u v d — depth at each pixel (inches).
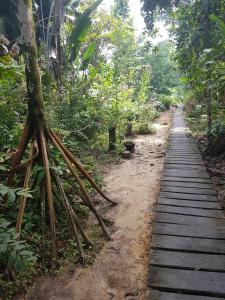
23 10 116.8
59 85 283.3
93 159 233.6
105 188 179.5
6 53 173.0
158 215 137.3
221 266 98.2
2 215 116.5
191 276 93.7
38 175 121.3
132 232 126.6
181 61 343.6
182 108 760.3
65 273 99.8
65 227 123.6
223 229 123.3
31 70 119.6
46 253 106.9
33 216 121.3
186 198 157.2
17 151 119.2
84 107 278.2
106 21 549.3
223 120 213.3
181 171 208.2
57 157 131.2
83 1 484.7
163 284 90.0
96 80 340.5
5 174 134.1
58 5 292.2
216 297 85.5
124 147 273.1
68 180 130.7
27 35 117.7
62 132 197.5
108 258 108.0
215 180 192.1
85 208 143.1
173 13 352.5
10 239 87.3
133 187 181.9
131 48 594.9
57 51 297.3
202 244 111.6
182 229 123.5
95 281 96.3
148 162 240.8
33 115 122.0
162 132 404.2
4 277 92.0
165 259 102.5
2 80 134.3
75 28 288.7
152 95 740.0
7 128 149.9
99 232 125.9
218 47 212.2
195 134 362.3
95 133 276.2
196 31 292.0
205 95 262.4
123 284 94.7
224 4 264.2
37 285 94.2
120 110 319.0
